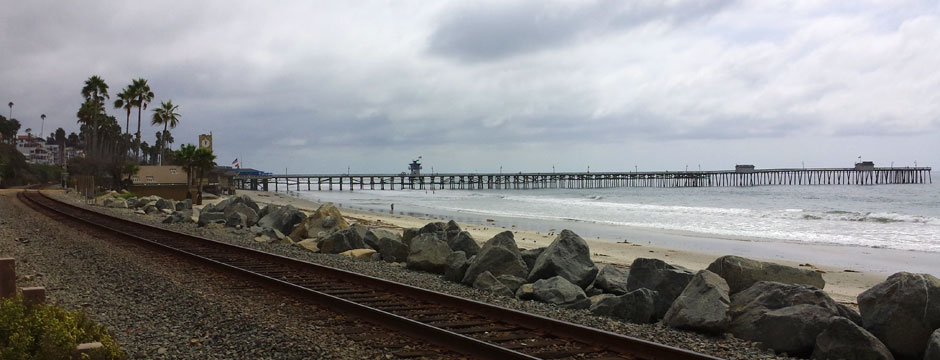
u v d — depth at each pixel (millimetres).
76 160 80688
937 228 34156
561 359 6273
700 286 8617
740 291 9602
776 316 7559
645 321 8930
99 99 85000
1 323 4863
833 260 21984
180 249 15672
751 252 24281
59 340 4773
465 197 100750
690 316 8180
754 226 37000
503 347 6125
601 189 150500
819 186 161000
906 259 22172
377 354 6246
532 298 10523
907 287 7270
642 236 30984
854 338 6738
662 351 6137
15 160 102688
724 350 7059
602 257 21375
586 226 37344
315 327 7281
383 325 7387
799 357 7289
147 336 6840
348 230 17969
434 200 86500
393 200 87062
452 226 19562
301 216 25688
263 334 6875
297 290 9344
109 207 38812
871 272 18922
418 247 14680
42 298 5594
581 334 6957
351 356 6141
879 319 7320
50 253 14383
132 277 10852
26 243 16484
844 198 79250
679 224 38875
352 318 7789
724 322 7910
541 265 11836
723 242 28094
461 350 6359
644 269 10312
